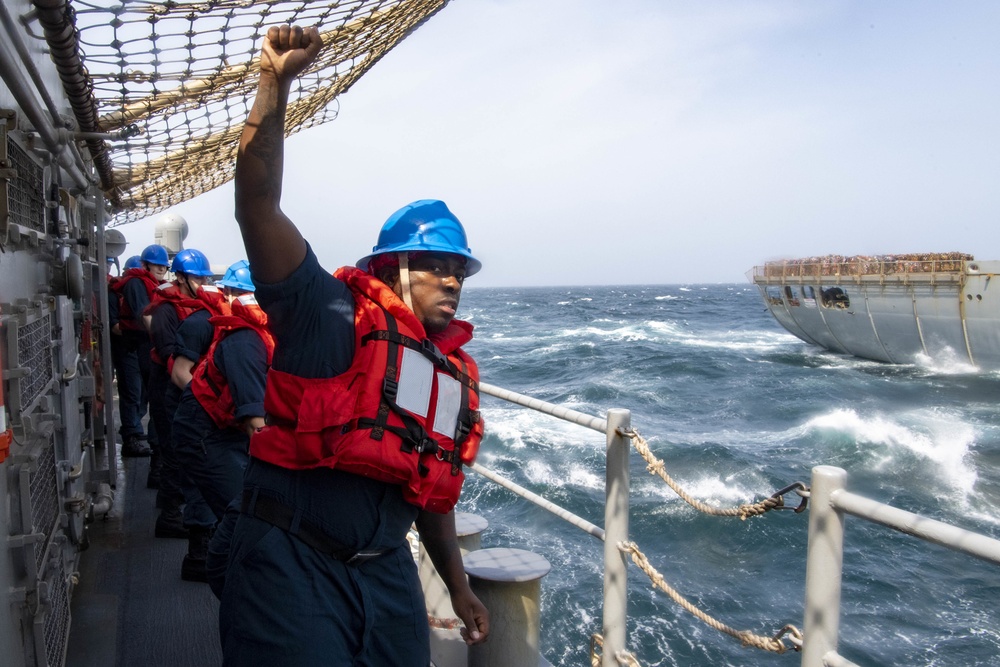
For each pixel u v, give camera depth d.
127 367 7.22
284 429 1.91
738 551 13.11
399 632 2.00
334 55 3.79
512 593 3.17
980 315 34.78
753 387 32.75
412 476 1.90
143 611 4.01
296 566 1.87
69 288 3.34
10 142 2.26
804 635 1.99
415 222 2.08
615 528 2.83
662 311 96.06
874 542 12.81
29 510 2.36
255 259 1.82
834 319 43.03
